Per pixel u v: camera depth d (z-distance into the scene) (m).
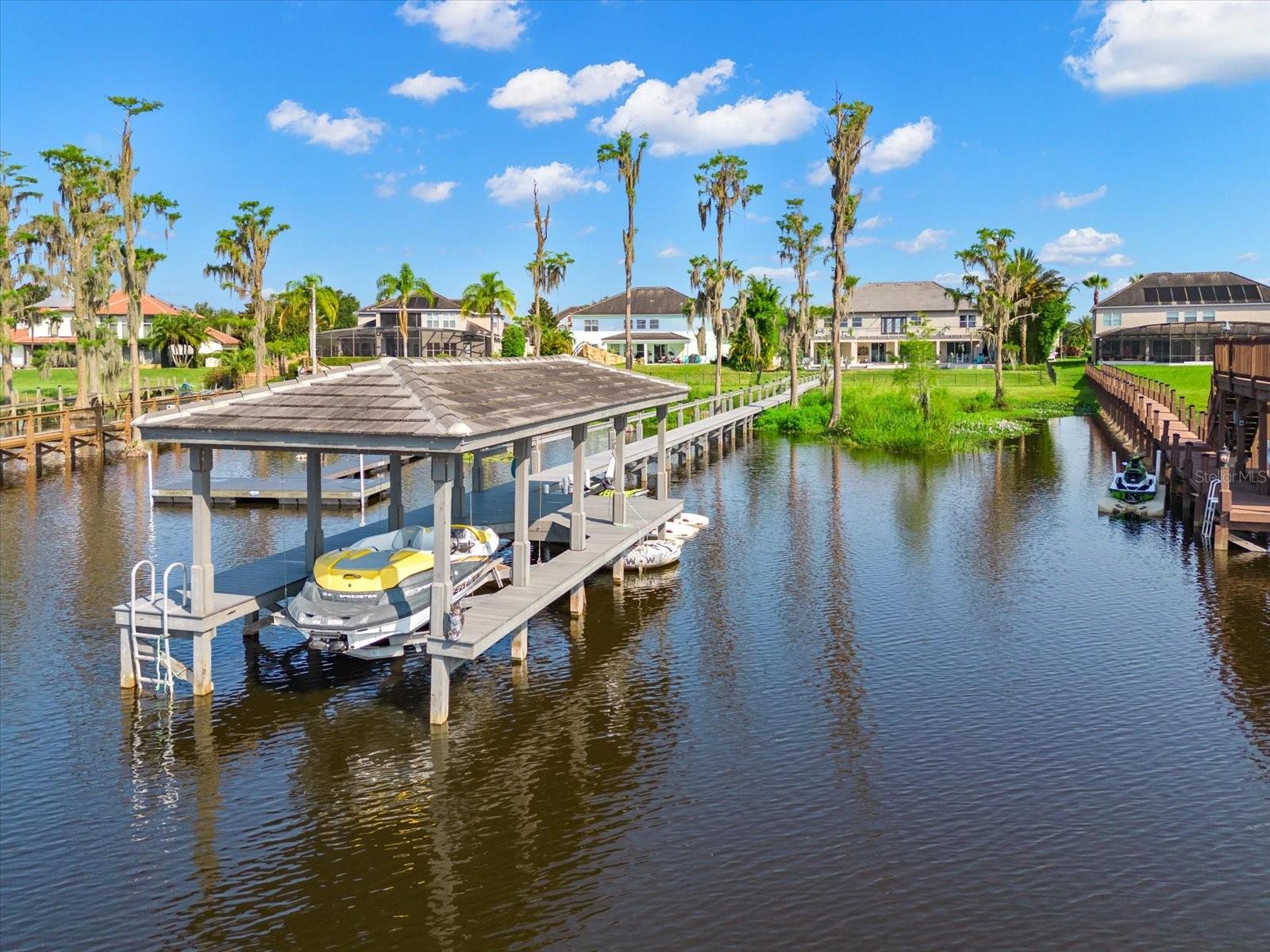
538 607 14.44
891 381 68.94
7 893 8.98
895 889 8.98
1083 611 17.48
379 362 13.73
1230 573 20.05
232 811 10.48
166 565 20.83
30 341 80.25
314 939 8.34
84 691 13.74
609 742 12.20
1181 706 13.15
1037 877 9.15
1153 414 34.31
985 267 60.47
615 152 53.94
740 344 83.12
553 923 8.52
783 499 29.44
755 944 8.20
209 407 12.84
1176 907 8.68
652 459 32.88
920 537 23.86
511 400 14.69
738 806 10.56
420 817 10.37
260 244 63.00
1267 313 83.56
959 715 12.95
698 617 17.41
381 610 13.40
